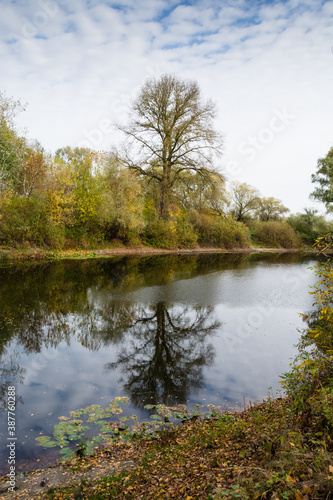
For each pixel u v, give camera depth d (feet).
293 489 7.37
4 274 55.36
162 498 9.59
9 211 74.02
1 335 28.84
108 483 11.40
